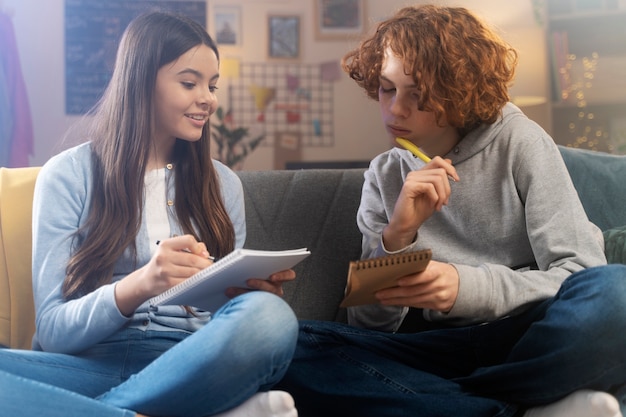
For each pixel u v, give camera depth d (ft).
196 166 6.00
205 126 6.02
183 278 4.83
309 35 18.74
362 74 5.93
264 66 18.65
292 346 4.60
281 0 18.62
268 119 18.69
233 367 4.40
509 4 16.21
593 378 4.65
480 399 4.94
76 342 5.13
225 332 4.39
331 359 5.46
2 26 15.17
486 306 5.18
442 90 5.49
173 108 5.72
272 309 4.48
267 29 18.62
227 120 18.52
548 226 5.46
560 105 16.11
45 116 17.76
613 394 4.80
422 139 5.77
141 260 5.68
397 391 5.12
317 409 5.27
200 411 4.56
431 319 6.07
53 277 5.43
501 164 5.78
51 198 5.63
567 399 4.74
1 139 14.85
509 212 5.75
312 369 5.35
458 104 5.52
